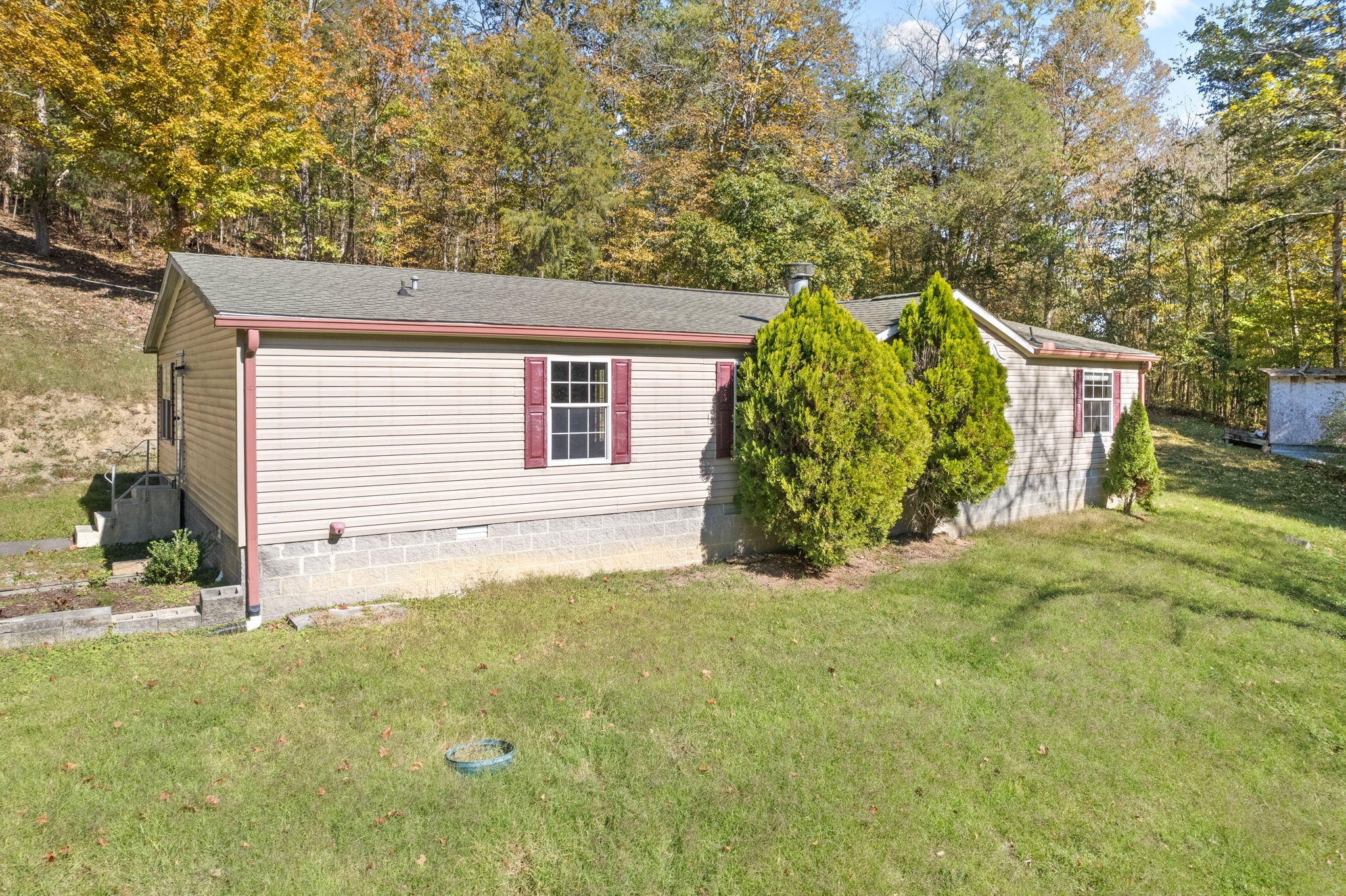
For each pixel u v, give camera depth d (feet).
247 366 24.31
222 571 28.91
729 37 87.51
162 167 61.77
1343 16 64.80
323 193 86.63
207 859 13.14
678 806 15.42
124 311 68.33
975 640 25.39
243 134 64.03
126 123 60.03
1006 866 14.39
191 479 34.81
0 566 32.07
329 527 26.18
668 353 33.22
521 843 14.10
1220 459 65.72
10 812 14.02
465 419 28.58
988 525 44.42
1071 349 47.21
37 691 19.08
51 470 47.19
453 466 28.45
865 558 36.24
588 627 25.35
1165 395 101.04
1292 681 23.54
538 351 29.96
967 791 16.74
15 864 12.71
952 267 87.20
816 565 33.47
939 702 20.86
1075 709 20.86
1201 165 92.43
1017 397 45.37
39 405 52.03
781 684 21.33
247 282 28.04
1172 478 59.11
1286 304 82.12
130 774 15.40
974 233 86.94
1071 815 16.15
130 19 58.49
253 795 14.93
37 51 55.98
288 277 30.14
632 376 32.24
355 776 15.75
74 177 84.12
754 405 33.40
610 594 29.37
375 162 81.51
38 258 76.89
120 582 29.25
